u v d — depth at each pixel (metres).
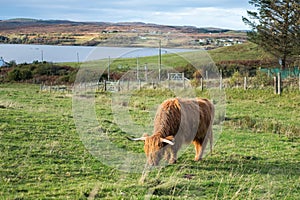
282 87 27.22
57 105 20.34
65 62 52.66
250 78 31.94
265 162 10.63
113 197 7.31
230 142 12.86
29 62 52.53
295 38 39.88
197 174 9.23
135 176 8.95
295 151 12.04
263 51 46.12
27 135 12.00
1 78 44.12
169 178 8.66
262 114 19.16
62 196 7.23
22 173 8.48
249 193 8.05
